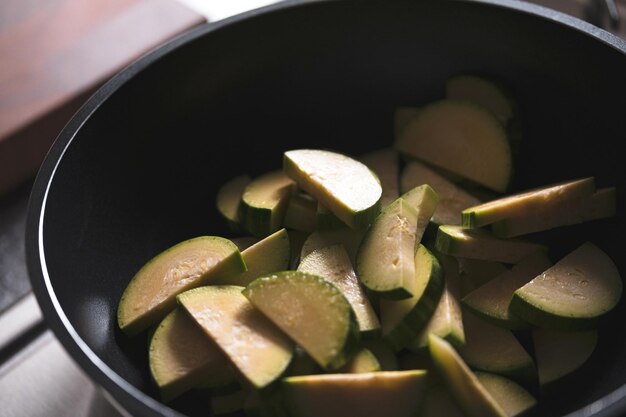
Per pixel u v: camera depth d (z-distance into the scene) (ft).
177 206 1.55
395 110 1.65
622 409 1.04
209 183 1.59
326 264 1.38
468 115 1.54
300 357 1.27
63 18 1.96
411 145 1.60
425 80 1.62
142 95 1.47
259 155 1.64
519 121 1.55
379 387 1.22
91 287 1.35
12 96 1.81
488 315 1.36
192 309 1.31
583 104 1.47
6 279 1.68
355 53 1.59
